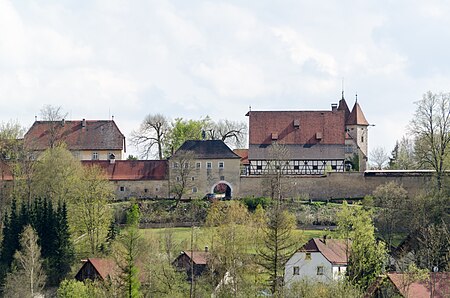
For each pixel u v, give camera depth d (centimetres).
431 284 18775
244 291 19475
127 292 19662
